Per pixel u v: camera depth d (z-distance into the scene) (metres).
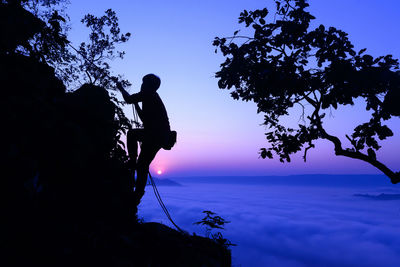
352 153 4.53
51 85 3.58
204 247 3.67
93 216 3.17
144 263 2.58
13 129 2.62
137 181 3.74
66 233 2.47
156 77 3.78
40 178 2.78
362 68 4.15
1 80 2.77
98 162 3.75
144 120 3.71
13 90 2.84
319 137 5.07
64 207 2.91
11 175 2.47
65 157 3.10
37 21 3.75
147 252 2.82
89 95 4.25
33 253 2.06
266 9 4.71
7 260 1.88
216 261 3.47
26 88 2.98
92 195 3.32
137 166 3.74
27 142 2.70
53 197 2.84
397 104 3.96
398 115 4.06
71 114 3.81
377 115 4.26
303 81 4.41
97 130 3.99
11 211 2.35
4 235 2.09
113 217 3.40
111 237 2.80
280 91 4.65
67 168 3.11
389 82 3.98
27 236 2.20
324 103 4.28
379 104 4.16
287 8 4.73
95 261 2.28
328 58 4.21
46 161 2.90
